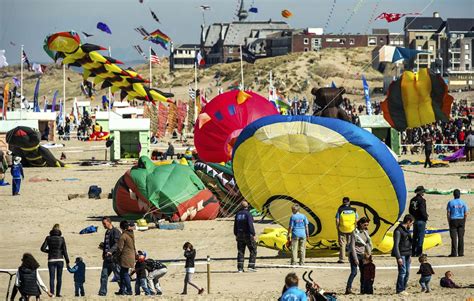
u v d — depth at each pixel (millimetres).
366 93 154375
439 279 49125
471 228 66125
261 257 56469
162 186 71938
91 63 93500
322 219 56281
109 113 188125
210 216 72438
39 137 127000
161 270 45750
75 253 59125
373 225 55438
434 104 85375
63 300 44125
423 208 55375
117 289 48156
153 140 180000
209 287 46156
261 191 57688
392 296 44156
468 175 102250
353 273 45219
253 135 55531
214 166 73688
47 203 85938
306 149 53906
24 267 42719
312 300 37750
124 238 45344
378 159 52812
